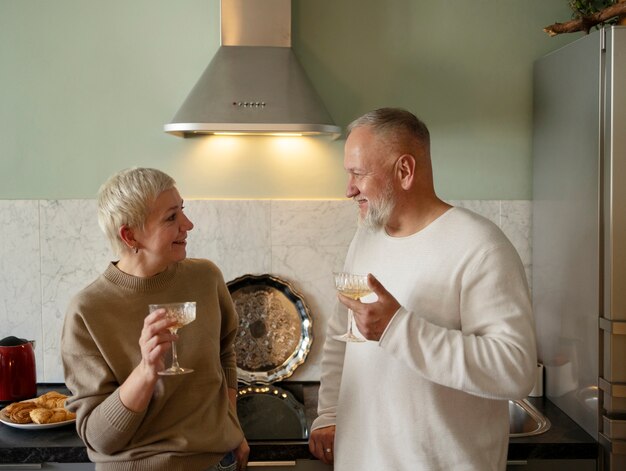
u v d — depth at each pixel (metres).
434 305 1.75
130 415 1.75
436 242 1.77
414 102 2.82
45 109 2.78
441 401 1.73
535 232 2.80
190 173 2.82
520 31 2.82
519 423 2.55
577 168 2.39
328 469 2.23
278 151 2.82
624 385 2.17
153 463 1.85
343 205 2.83
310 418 2.46
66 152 2.79
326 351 2.16
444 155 2.85
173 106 2.79
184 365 1.92
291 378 2.86
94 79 2.79
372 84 2.81
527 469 2.27
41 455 2.19
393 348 1.62
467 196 2.85
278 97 2.46
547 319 2.69
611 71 2.16
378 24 2.80
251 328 2.85
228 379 2.16
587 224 2.31
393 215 1.83
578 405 2.41
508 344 1.61
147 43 2.78
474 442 1.74
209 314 2.01
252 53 2.59
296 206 2.82
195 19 2.78
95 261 2.81
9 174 2.79
